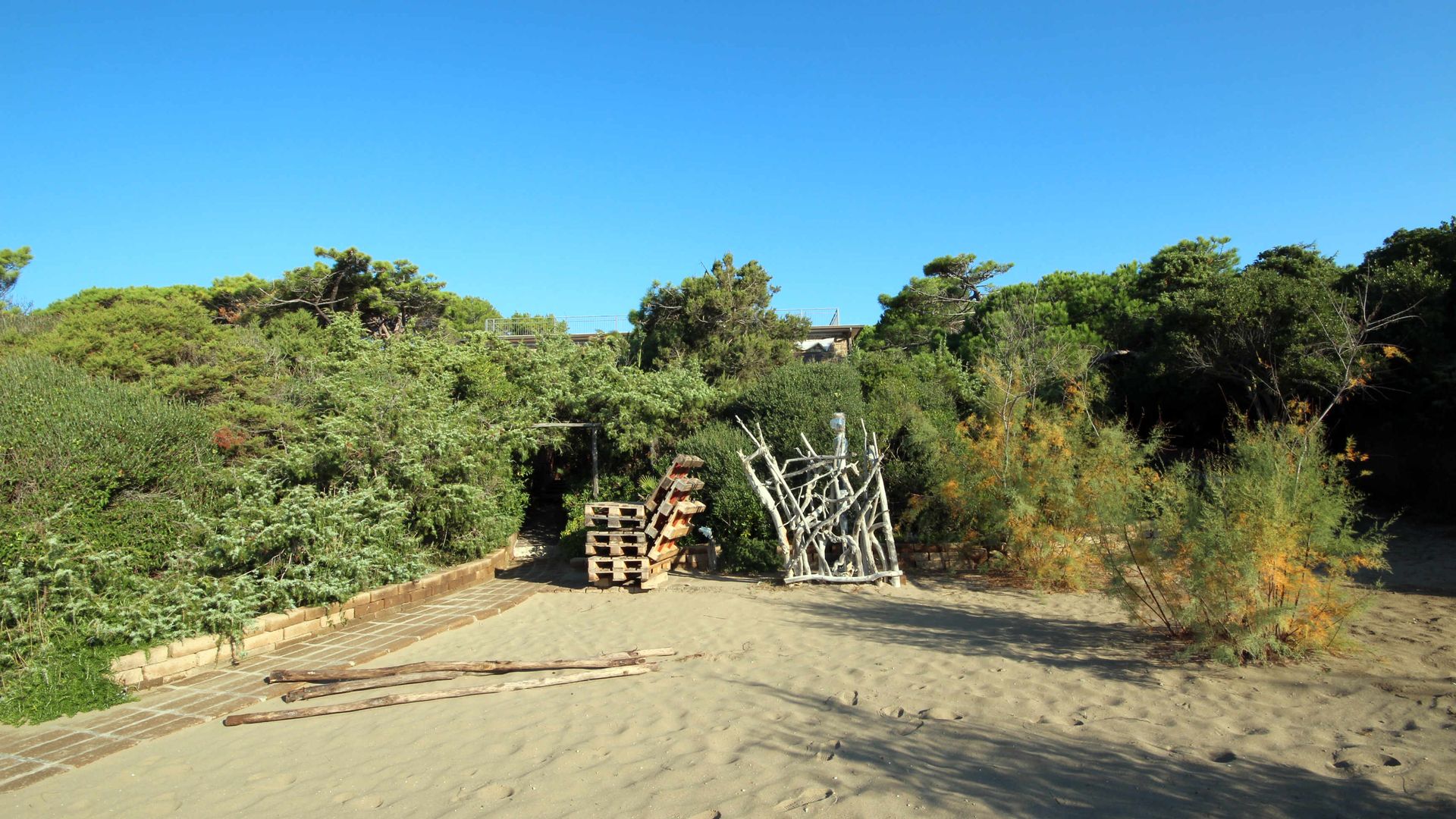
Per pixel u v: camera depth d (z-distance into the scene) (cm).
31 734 630
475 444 1366
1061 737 507
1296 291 1656
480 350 1711
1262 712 542
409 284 2911
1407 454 1569
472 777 495
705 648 820
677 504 1199
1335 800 400
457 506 1262
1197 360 1739
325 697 711
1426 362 1509
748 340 2425
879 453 1292
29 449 820
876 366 1909
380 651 854
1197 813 391
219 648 816
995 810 402
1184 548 691
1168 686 612
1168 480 834
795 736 531
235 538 892
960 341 3014
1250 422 1744
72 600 732
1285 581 644
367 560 1007
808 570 1166
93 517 846
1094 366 1938
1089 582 1061
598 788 461
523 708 646
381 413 1206
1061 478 1087
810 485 1220
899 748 496
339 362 1536
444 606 1091
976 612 943
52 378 984
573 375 1748
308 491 1023
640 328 2712
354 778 509
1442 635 731
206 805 483
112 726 648
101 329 1597
